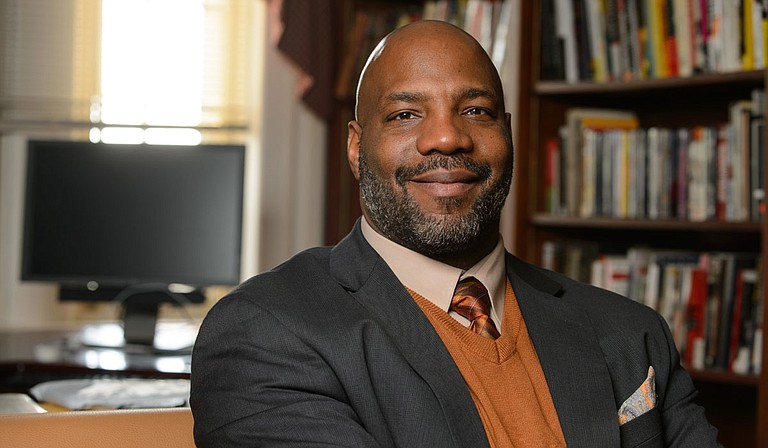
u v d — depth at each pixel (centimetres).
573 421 130
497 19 307
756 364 249
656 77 269
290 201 363
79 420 132
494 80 138
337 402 123
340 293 132
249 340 126
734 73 250
